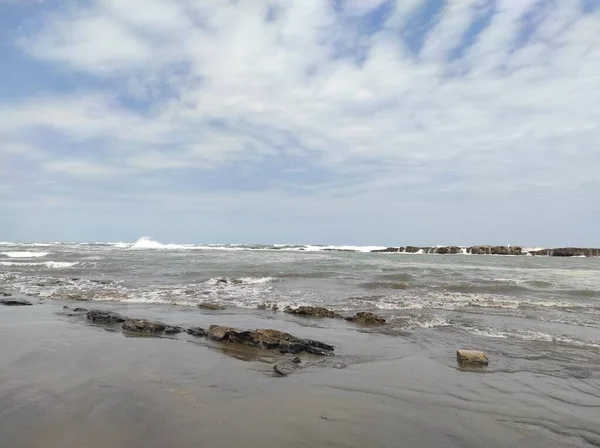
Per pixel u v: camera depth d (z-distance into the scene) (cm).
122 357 762
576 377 708
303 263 3189
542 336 1013
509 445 452
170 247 7031
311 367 749
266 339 892
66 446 412
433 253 7762
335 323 1169
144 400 546
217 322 1138
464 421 514
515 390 638
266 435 457
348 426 489
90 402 532
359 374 709
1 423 462
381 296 1634
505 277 2445
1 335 916
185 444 428
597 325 1166
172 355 793
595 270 3416
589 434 485
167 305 1398
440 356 834
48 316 1167
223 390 607
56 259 3328
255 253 5056
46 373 649
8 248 5659
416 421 510
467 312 1345
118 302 1445
